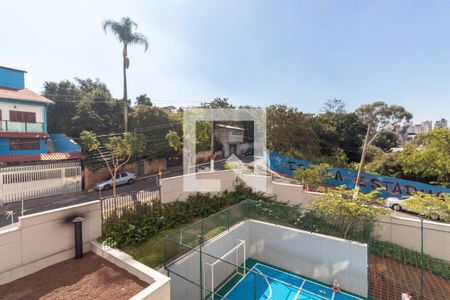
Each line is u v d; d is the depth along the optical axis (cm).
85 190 1653
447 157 1482
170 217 851
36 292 408
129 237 670
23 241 468
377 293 730
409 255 831
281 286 808
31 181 1436
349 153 2594
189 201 1009
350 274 782
